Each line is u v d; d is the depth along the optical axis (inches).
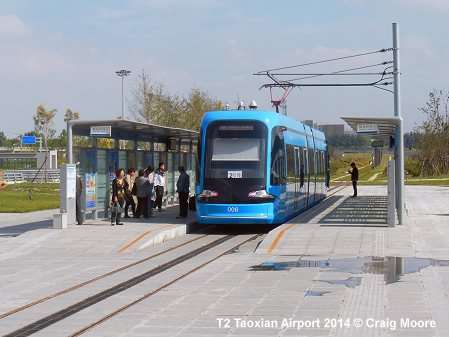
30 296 498.6
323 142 1585.9
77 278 577.9
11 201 1712.6
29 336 374.6
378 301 450.0
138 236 829.2
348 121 997.2
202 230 1014.4
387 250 714.8
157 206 1294.3
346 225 914.7
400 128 932.6
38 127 4286.4
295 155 1119.0
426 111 3248.0
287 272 583.2
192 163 1497.3
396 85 1195.9
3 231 981.2
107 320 410.3
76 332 380.8
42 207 1498.5
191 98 2527.1
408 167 3294.8
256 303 450.6
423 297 462.9
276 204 949.2
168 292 500.1
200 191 944.9
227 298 470.6
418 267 602.9
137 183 1082.7
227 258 684.7
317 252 709.3
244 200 928.3
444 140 3216.0
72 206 935.7
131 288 523.2
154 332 376.2
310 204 1331.2
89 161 993.5
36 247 775.7
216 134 952.9
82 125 944.3
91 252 745.6
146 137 1222.3
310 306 436.8
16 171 3339.1
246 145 944.3
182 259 693.3
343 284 517.3
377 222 978.1
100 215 1117.1
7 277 587.5
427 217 1107.3
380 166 4448.8
